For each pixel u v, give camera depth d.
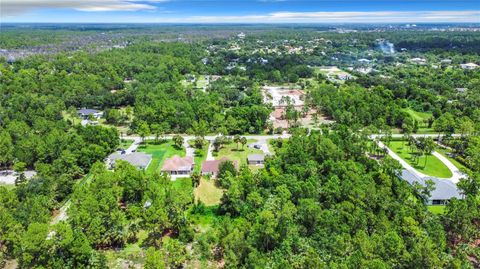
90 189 93.31
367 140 142.50
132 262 78.25
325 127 153.88
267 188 99.62
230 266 72.38
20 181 106.88
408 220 78.00
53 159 120.50
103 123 176.75
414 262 67.62
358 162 113.81
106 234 81.19
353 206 83.81
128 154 129.25
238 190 95.88
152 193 94.25
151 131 157.25
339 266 64.31
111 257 79.62
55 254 71.50
